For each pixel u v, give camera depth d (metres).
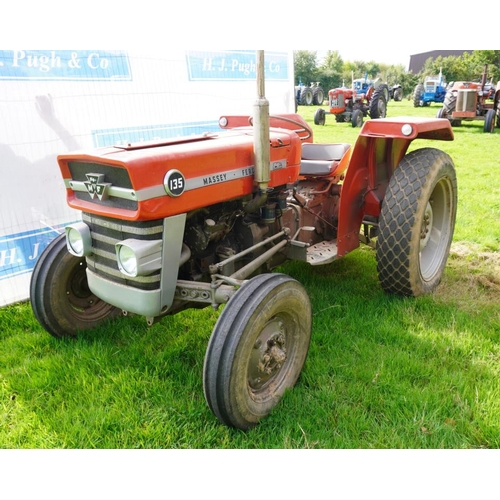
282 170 2.85
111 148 2.29
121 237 2.23
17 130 3.69
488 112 12.88
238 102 5.40
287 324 2.38
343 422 2.19
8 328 3.26
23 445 2.15
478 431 2.14
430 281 3.47
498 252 4.22
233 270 2.73
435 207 3.62
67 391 2.50
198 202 2.29
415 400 2.30
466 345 2.75
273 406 2.29
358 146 3.21
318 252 3.36
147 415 2.28
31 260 3.90
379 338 2.88
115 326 3.09
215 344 2.00
